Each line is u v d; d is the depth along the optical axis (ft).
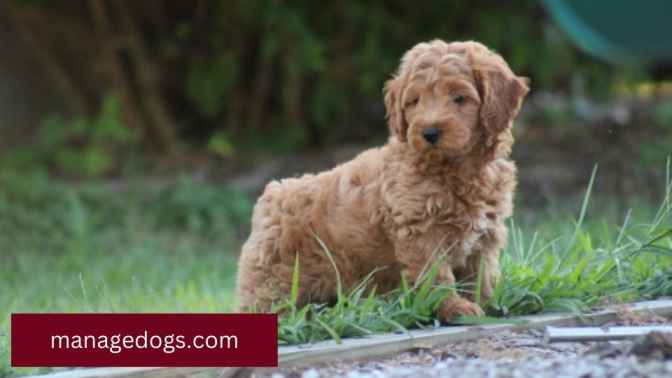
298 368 16.11
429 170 18.62
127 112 58.85
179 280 36.68
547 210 44.62
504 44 54.90
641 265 21.30
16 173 53.62
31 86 59.88
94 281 36.27
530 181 50.11
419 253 18.78
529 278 19.80
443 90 18.29
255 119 60.13
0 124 59.26
